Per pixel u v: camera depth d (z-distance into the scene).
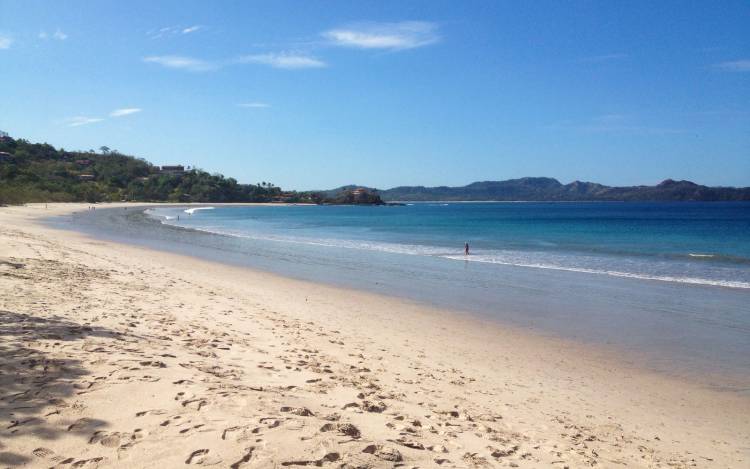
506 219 86.56
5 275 12.38
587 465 5.10
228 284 17.11
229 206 179.50
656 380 8.89
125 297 11.83
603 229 56.81
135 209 108.25
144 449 3.83
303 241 38.41
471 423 5.94
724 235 46.31
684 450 6.14
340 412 5.29
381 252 30.52
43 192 108.69
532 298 16.28
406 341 10.74
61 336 6.95
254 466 3.63
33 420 4.17
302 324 11.43
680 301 15.91
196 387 5.24
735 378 9.03
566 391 8.12
